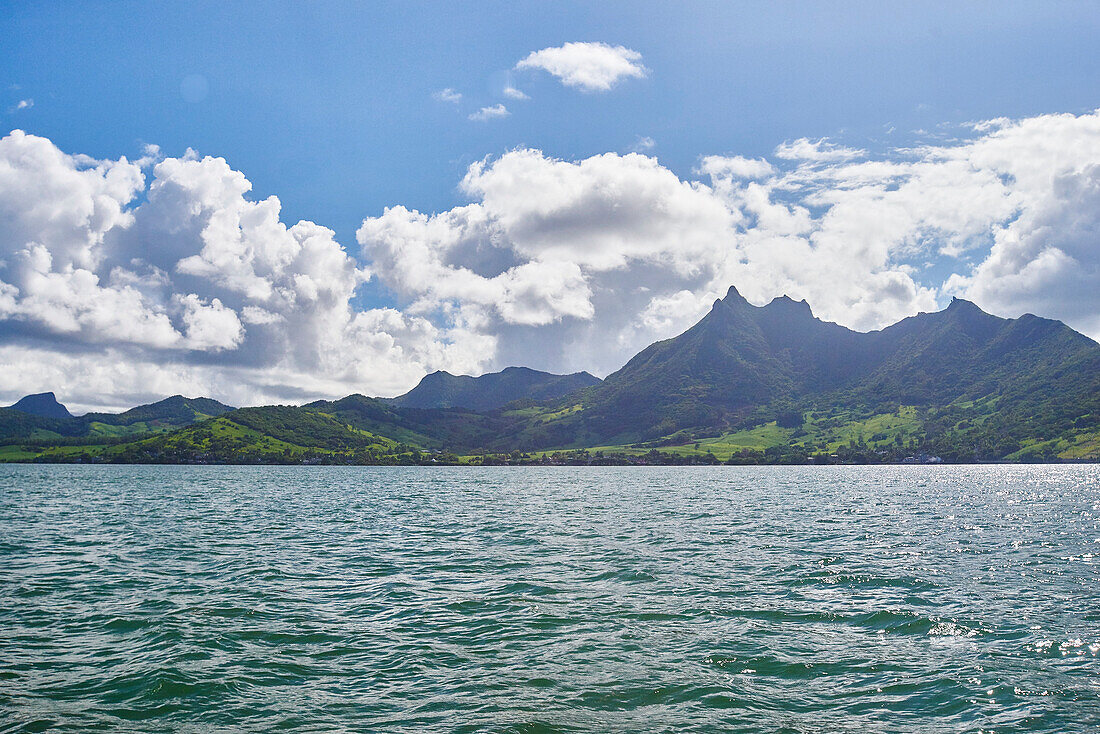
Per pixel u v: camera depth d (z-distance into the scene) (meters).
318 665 21.14
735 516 69.75
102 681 19.62
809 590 31.66
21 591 31.31
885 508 80.62
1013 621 26.02
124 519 66.31
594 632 24.69
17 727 16.53
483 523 62.81
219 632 24.52
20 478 176.38
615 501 94.81
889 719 17.19
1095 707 17.81
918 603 28.98
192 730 16.44
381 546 46.66
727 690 19.11
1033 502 90.50
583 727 16.69
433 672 20.55
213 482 160.38
